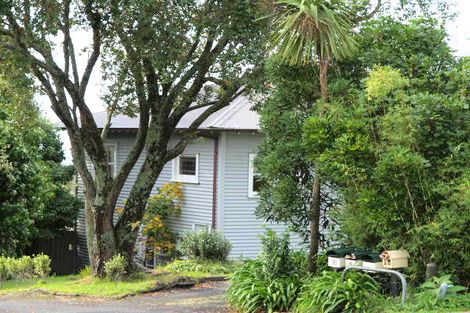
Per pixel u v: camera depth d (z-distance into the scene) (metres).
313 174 9.91
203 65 13.05
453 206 7.45
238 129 18.81
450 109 7.83
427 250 7.89
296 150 9.52
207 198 19.84
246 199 19.59
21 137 19.34
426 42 9.23
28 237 21.34
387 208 7.91
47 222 23.78
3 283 14.87
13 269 15.51
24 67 11.98
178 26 11.90
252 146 19.62
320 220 10.36
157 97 14.09
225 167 19.34
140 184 14.32
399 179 7.78
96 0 11.24
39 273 15.78
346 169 8.21
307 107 9.98
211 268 16.38
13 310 10.87
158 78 13.49
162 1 11.55
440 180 7.72
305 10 8.56
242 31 11.85
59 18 11.85
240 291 9.52
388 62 9.08
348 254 8.47
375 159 8.24
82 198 25.38
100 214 14.05
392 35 9.45
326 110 8.98
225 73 12.49
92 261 14.41
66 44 13.14
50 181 23.12
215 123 18.97
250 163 19.59
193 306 10.78
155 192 21.81
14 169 18.53
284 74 9.88
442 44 9.27
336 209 9.34
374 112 8.47
